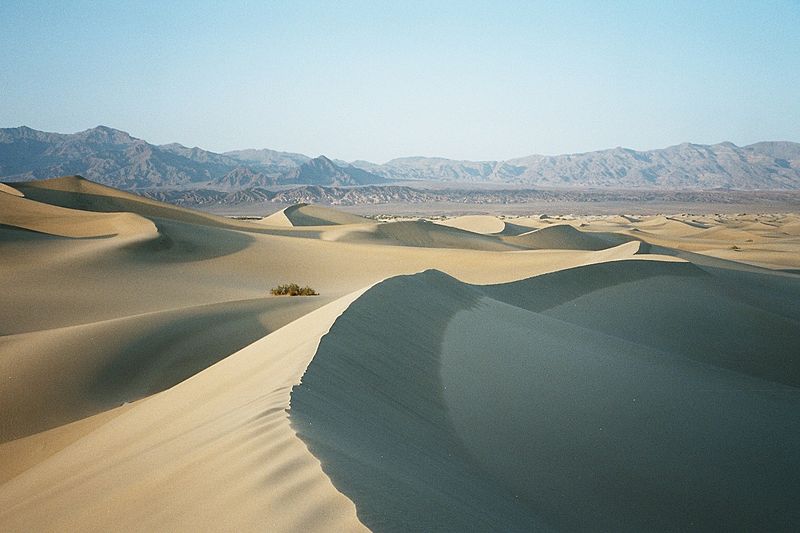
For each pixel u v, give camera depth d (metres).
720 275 50.19
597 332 24.75
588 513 9.05
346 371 10.91
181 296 41.69
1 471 13.52
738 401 18.17
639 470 11.23
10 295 36.88
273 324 25.69
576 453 11.31
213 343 23.09
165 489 6.30
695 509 10.15
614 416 14.05
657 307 34.31
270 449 6.16
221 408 9.51
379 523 4.64
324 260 59.69
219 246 59.91
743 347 29.72
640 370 19.34
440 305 20.53
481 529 6.29
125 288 42.25
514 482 9.39
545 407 13.45
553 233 109.31
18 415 17.52
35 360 20.06
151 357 21.52
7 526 7.65
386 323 15.51
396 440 8.84
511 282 33.50
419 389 12.08
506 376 15.02
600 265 39.47
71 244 52.59
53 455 13.11
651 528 9.14
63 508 7.36
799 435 15.66
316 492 5.03
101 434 12.37
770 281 54.28
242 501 5.16
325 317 14.75
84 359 20.42
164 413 11.77
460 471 8.84
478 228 139.88
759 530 9.89
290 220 115.12
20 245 48.91
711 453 13.02
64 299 37.44
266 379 10.44
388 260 60.19
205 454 6.79
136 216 64.19
